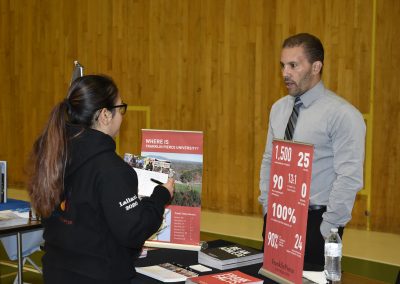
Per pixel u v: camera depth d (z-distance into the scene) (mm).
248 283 1703
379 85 5223
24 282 3920
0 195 3373
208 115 6219
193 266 1952
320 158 2342
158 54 6488
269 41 5785
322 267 1962
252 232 5281
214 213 6199
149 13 6508
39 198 1613
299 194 1618
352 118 2246
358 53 5293
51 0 7250
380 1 5156
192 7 6211
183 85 6352
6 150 7832
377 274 4012
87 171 1592
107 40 6844
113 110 1691
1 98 7805
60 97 7316
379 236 5141
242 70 5969
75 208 1603
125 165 1627
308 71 2305
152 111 6586
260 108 5902
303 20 5562
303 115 2393
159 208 1662
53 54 7312
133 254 1685
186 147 2117
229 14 5992
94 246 1595
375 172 5297
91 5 6938
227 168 6145
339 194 2207
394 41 5129
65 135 1619
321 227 2254
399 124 5164
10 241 3336
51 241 1667
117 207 1548
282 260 1695
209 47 6145
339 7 5352
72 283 1613
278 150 1721
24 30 7516
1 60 7750
